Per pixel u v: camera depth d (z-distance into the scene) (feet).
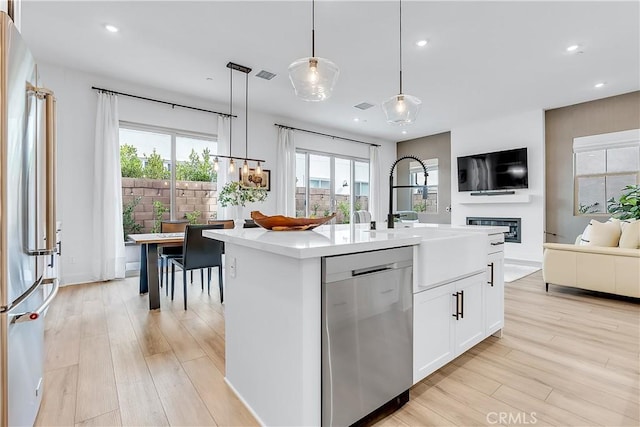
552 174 18.51
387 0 8.82
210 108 17.10
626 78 14.21
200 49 11.63
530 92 15.83
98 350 7.31
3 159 3.52
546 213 18.69
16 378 3.92
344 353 4.38
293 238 5.03
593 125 17.06
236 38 10.90
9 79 3.59
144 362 6.77
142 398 5.51
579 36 10.75
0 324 3.55
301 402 4.10
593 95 16.29
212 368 6.56
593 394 5.62
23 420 4.18
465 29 10.32
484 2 8.95
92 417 5.00
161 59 12.39
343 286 4.34
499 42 11.12
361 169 25.38
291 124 20.61
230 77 14.05
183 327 8.74
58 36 10.74
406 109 9.11
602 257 11.15
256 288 5.04
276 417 4.56
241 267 5.48
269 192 19.33
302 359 4.08
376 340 4.78
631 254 10.54
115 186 13.99
